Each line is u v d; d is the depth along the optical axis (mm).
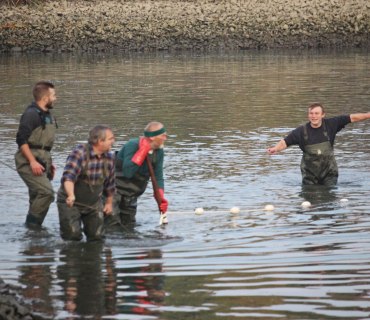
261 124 48938
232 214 29250
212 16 109750
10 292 20391
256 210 29781
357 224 27484
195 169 36875
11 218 28688
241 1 117125
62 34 107375
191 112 53531
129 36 107312
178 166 37531
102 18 110125
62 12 112312
